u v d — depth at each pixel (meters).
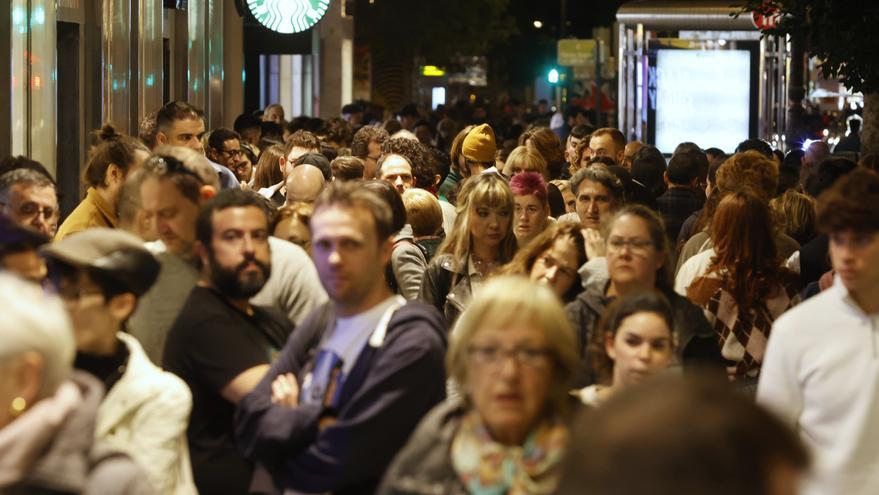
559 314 8.23
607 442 4.12
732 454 4.05
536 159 23.98
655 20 49.47
